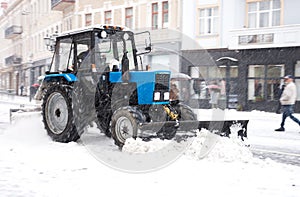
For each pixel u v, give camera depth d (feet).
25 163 19.19
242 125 23.39
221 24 70.23
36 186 15.33
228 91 67.46
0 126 34.99
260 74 65.21
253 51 65.00
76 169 18.10
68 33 26.76
